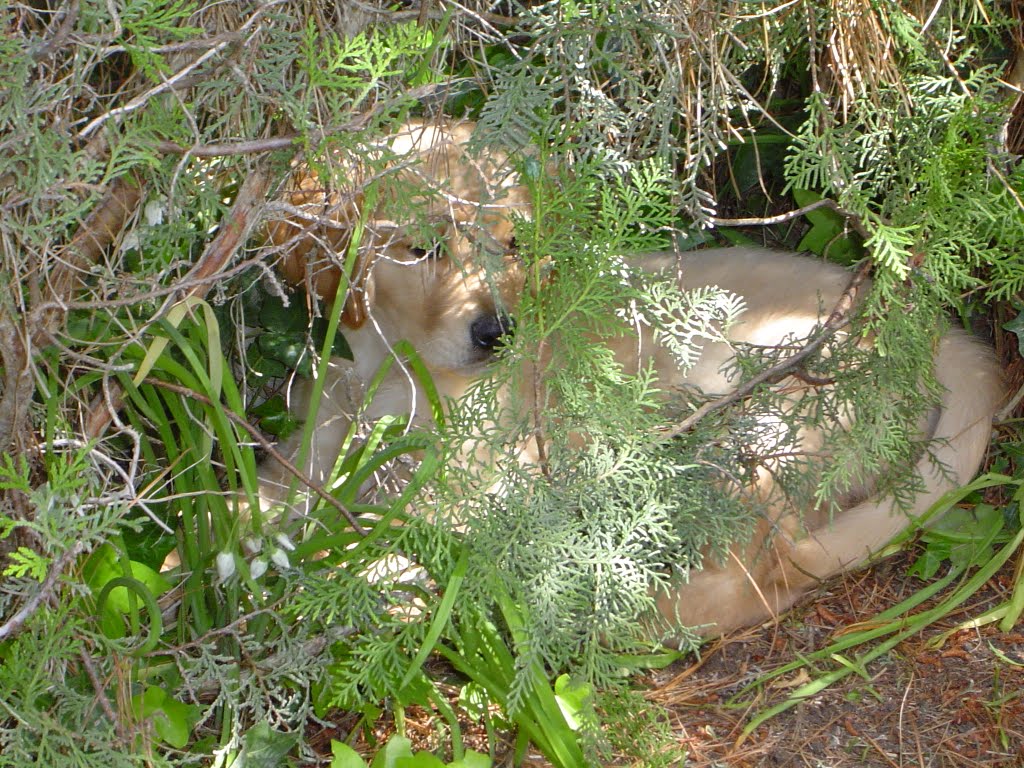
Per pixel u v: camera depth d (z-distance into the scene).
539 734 1.66
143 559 1.78
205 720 1.75
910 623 2.09
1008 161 2.08
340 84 1.48
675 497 1.87
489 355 2.55
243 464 1.56
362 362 2.62
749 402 2.04
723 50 2.00
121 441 1.89
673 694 1.99
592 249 1.69
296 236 1.65
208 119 1.63
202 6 1.50
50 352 1.54
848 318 2.09
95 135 1.45
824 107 1.98
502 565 1.68
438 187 1.68
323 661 1.67
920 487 2.15
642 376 2.19
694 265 2.68
